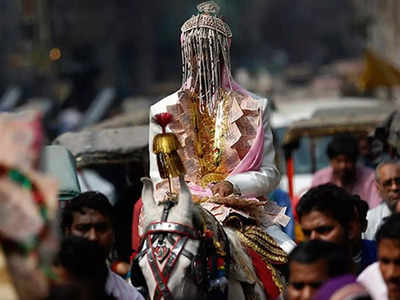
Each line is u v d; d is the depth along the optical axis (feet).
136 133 53.72
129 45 324.39
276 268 36.42
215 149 38.86
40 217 22.17
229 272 33.60
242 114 39.01
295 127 63.67
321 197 34.27
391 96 124.88
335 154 57.98
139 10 325.62
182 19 345.10
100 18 293.23
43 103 172.14
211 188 37.29
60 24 266.57
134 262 31.81
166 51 348.79
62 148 43.86
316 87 288.10
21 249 22.15
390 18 185.88
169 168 32.55
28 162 22.57
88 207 36.81
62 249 28.71
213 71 39.14
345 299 26.27
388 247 28.17
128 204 50.37
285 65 405.18
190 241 31.48
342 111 79.36
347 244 34.60
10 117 23.17
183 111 38.70
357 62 354.54
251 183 37.93
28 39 130.31
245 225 36.45
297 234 52.39
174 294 30.89
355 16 229.25
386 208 45.14
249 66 364.99
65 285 25.09
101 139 52.90
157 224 31.76
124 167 56.90
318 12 454.81
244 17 394.32
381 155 56.03
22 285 22.21
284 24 451.12
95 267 28.94
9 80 278.26
